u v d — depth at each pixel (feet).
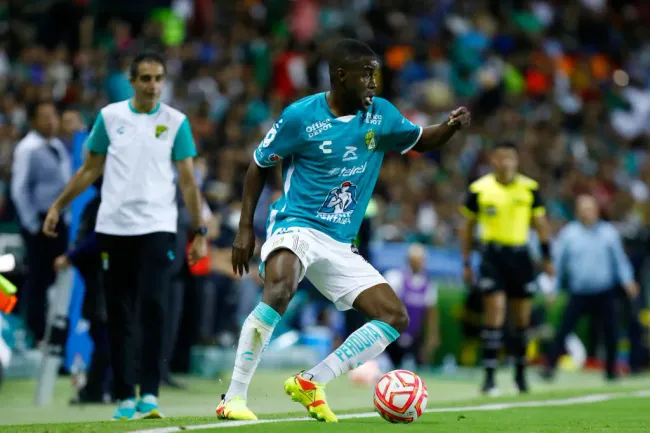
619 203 228.63
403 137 70.79
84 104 204.74
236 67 246.88
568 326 166.40
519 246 130.31
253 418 67.67
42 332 132.36
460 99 284.82
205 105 216.13
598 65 333.21
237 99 235.20
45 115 129.70
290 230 68.39
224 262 152.97
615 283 167.73
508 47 312.09
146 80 82.43
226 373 149.89
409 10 305.53
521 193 130.52
